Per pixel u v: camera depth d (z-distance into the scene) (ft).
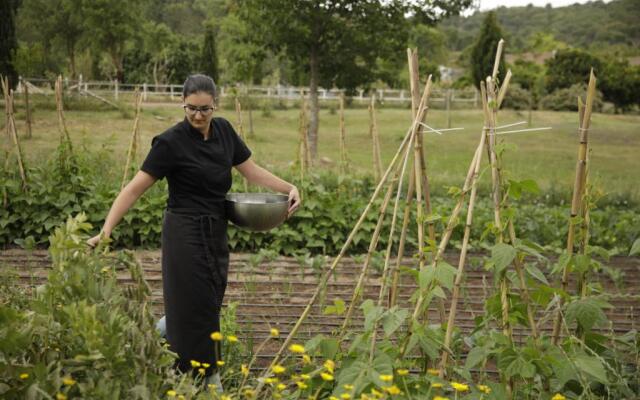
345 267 21.34
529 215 27.04
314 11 49.57
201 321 10.87
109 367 7.60
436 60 224.33
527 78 136.67
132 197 10.63
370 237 23.90
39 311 8.02
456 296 10.03
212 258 10.90
